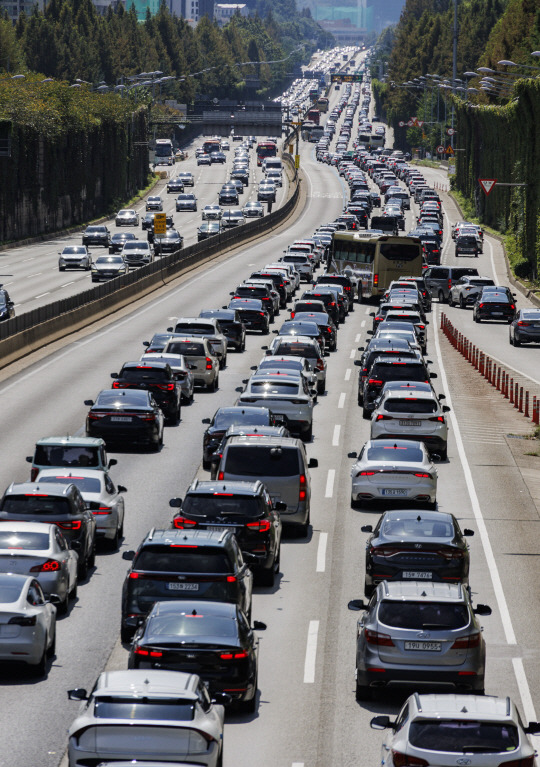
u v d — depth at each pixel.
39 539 70.19
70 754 40.00
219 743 41.50
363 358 156.38
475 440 132.75
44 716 54.50
